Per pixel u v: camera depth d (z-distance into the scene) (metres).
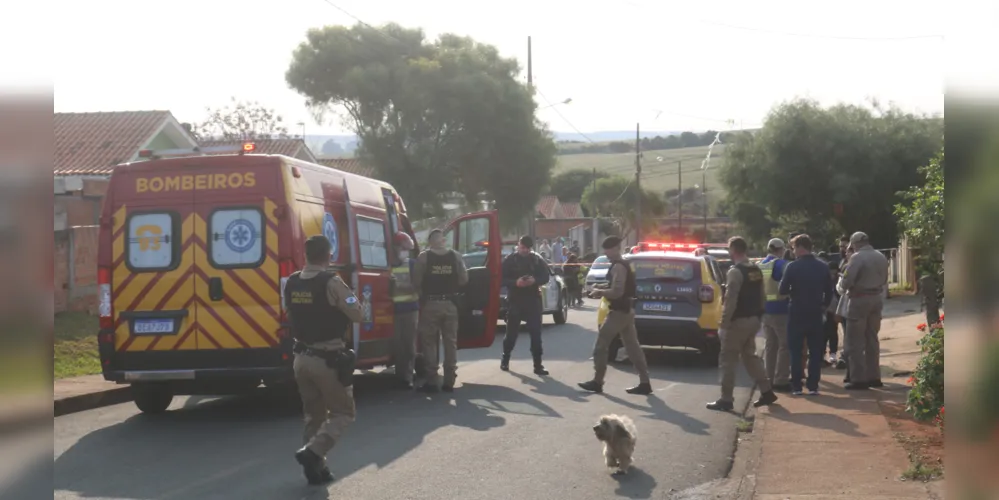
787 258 17.61
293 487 7.04
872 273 11.98
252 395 12.38
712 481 7.46
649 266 15.29
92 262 17.06
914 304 26.88
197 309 9.95
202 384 10.44
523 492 7.01
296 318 7.23
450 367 12.37
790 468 7.50
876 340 12.19
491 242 13.98
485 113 44.47
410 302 12.83
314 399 7.44
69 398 10.87
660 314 14.96
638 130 61.41
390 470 7.64
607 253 12.16
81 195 24.19
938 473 7.07
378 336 11.99
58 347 14.22
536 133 46.59
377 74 43.16
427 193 44.38
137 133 30.73
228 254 9.98
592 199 87.06
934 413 8.62
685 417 10.42
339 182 11.52
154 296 10.01
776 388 12.33
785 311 12.33
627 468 7.65
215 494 6.82
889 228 42.00
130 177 10.19
